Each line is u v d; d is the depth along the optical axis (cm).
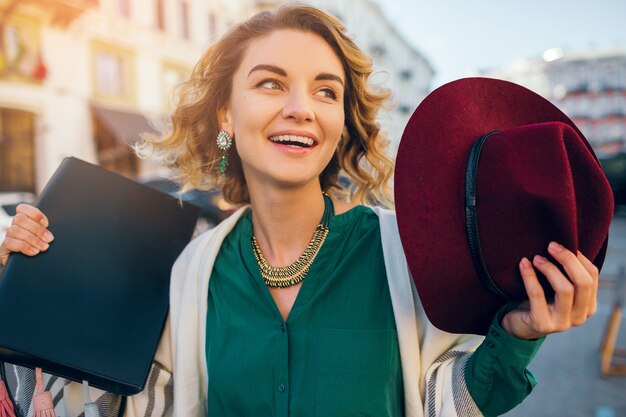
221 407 119
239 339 120
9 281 120
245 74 121
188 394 125
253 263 127
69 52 1335
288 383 112
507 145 96
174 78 1680
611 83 5516
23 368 131
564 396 374
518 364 99
